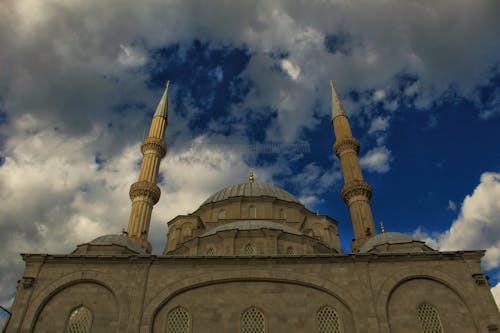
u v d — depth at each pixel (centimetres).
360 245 5159
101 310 3138
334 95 7300
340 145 6384
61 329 3059
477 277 3212
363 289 3192
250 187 6034
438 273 3269
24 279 3200
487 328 3016
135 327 3023
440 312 3128
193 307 3158
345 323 3086
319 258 3353
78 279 3244
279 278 3262
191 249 4119
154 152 6450
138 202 5788
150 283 3234
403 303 3167
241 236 4053
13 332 2984
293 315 3125
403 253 3334
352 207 5653
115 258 3325
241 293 3225
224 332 3050
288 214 5469
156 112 7138
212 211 5522
